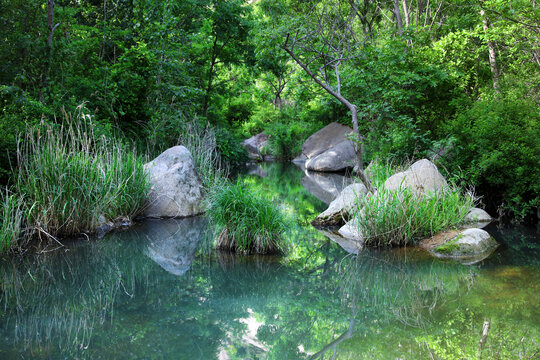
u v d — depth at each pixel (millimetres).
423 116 10484
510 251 5859
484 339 3205
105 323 3838
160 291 4695
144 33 12141
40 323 3818
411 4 20625
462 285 4660
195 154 10227
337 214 8023
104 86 10664
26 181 6434
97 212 7020
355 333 3609
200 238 7000
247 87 29500
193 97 13109
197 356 3191
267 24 7734
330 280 5047
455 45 11188
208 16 17719
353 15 8539
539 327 3559
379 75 10852
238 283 4980
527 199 7645
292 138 25297
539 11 8164
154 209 8406
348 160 18188
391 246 6391
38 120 8039
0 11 9289
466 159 8414
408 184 7195
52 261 5637
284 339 3504
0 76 9250
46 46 9258
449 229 6543
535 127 7445
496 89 9758
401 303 4266
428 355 3129
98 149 7914
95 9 13188
